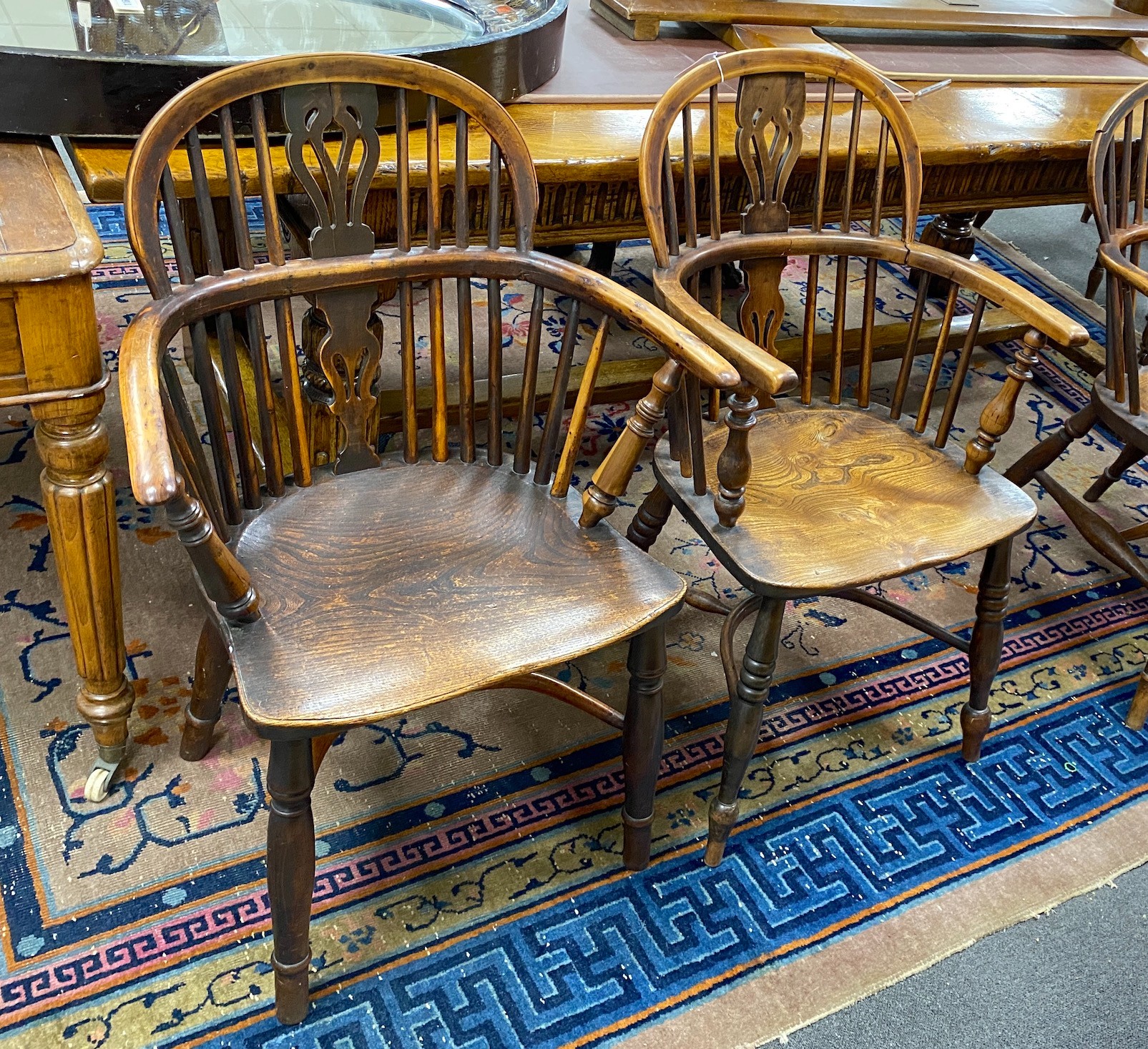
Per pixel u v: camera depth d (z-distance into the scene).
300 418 1.34
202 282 1.18
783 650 1.94
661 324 1.20
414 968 1.36
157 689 1.68
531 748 1.68
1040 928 1.52
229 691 1.69
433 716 1.71
